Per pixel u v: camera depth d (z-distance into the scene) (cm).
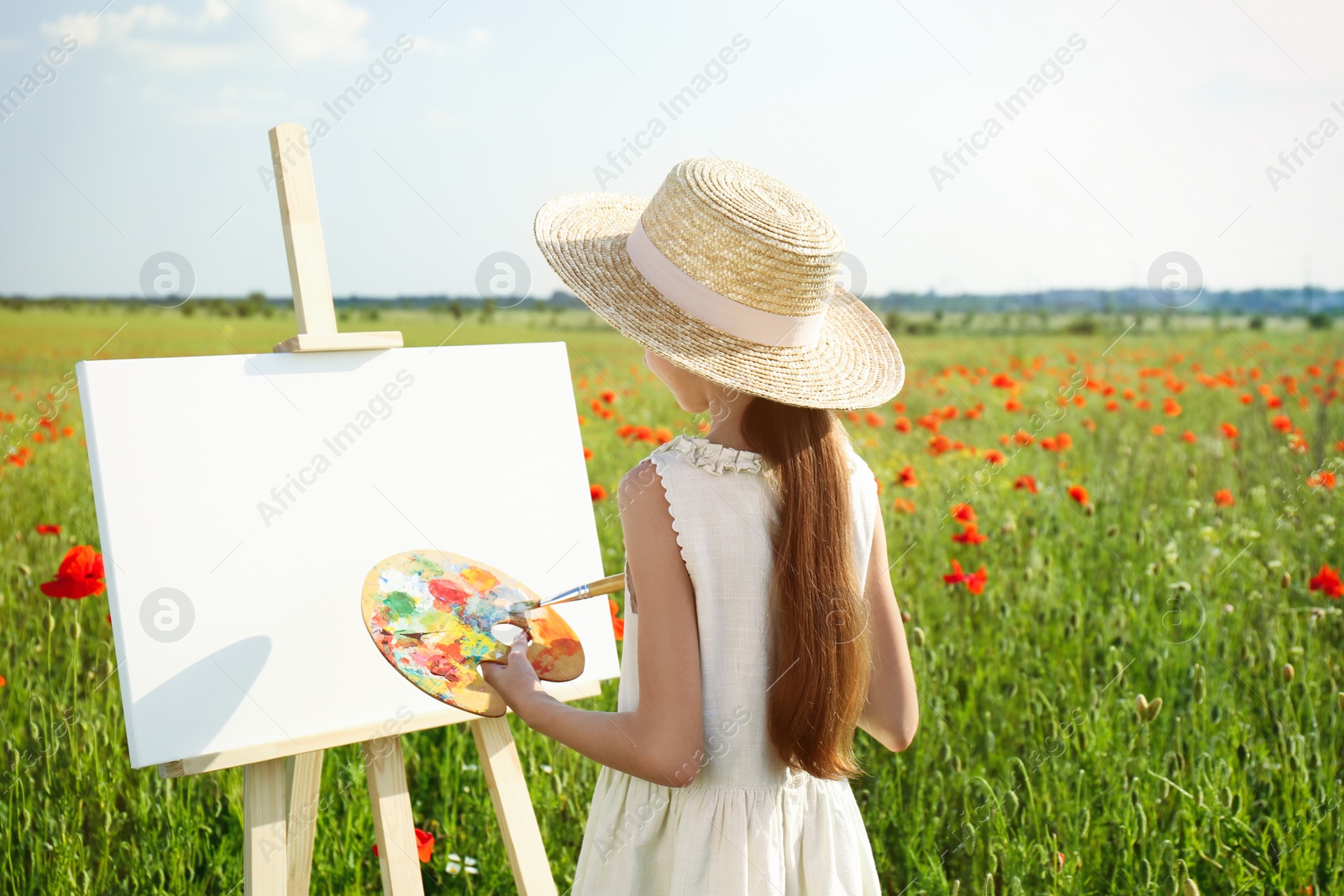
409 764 284
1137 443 589
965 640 340
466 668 170
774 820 137
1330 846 236
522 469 214
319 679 180
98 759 262
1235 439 542
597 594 173
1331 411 571
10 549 378
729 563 131
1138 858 239
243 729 171
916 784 274
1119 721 279
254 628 177
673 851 138
